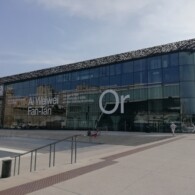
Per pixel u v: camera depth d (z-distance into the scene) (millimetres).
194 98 38094
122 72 45125
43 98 56656
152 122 40781
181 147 16797
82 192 6945
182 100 38562
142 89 42500
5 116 64688
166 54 40719
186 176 8617
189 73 38656
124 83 44625
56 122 53781
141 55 42781
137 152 14320
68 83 52469
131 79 43906
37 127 57219
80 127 49469
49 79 56031
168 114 39438
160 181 7984
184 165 10461
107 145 25047
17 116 61812
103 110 46562
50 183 7887
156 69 41406
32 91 59156
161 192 6910
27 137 37188
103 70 47531
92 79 48812
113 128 44906
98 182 7898
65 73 53219
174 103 39156
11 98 63812
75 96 51031
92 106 48219
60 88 53719
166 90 40062
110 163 10930
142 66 42969
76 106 50625
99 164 10742
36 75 57906
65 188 7324
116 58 45469
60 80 53938
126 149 16594
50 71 55125
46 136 36312
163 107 40000
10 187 7555
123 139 28109
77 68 50688
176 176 8617
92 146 24641
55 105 54312
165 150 15195
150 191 6996
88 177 8539
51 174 9102
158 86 40875
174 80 39562
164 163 10898
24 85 61156
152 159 11914
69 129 51125
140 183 7770
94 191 7020
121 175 8781
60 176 8766
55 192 6973
